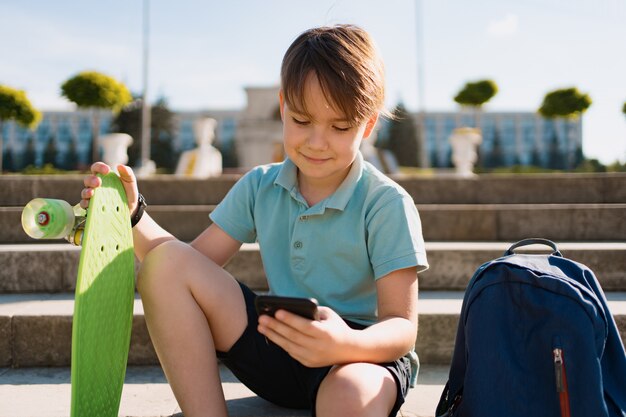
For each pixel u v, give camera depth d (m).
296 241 1.39
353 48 1.25
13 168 33.19
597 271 2.59
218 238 1.51
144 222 1.39
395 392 1.18
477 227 3.53
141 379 1.79
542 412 1.13
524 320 1.17
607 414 1.09
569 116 12.67
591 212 3.50
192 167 10.30
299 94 1.22
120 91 11.55
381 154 12.30
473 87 13.50
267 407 1.51
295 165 1.44
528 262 1.25
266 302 1.05
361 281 1.38
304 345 1.08
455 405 1.30
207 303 1.26
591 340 1.11
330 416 1.08
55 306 2.16
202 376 1.20
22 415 1.45
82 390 1.13
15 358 1.94
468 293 1.27
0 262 2.55
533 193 4.55
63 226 1.23
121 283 1.26
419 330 1.99
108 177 1.25
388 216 1.32
